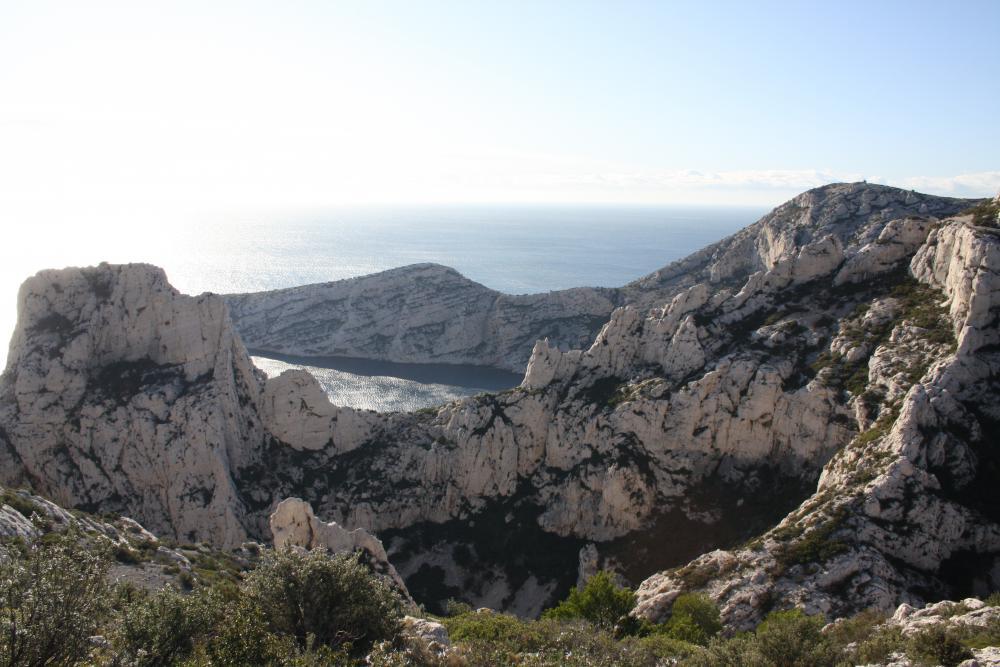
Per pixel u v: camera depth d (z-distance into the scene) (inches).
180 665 907.4
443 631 1270.9
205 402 2965.1
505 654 1143.0
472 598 2893.7
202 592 1222.3
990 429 2033.7
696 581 1964.8
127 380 3041.3
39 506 1550.2
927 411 2055.9
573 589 1891.0
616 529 2805.1
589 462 2984.7
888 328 2637.8
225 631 997.2
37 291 3102.9
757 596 1792.6
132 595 1083.3
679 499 2714.1
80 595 841.5
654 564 2586.1
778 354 2800.2
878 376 2418.8
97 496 2817.4
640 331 3383.4
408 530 3198.8
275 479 3186.5
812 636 1165.7
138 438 2883.9
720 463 2723.9
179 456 2839.6
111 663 857.5
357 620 1160.2
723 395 2743.6
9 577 815.1
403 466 3339.1
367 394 6028.5
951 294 2477.9
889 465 1994.3
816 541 1899.6
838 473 2176.4
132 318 3125.0
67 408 2920.8
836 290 3029.0
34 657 781.3
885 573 1769.2
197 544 2047.2
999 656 928.9
